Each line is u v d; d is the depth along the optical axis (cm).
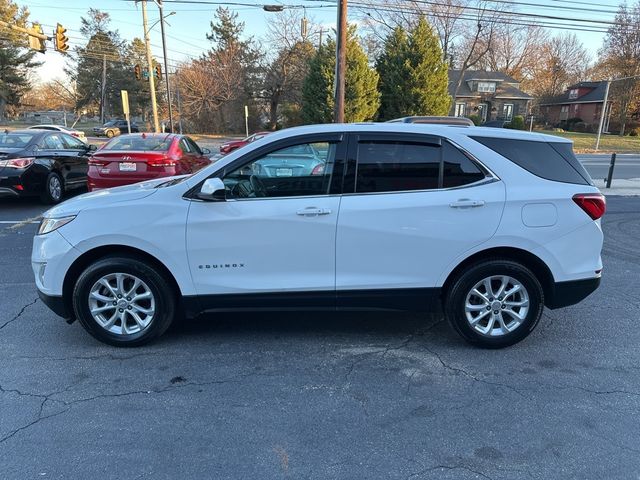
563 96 6431
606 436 292
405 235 379
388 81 3322
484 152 386
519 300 399
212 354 395
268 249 381
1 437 287
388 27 4116
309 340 422
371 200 379
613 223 938
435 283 390
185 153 973
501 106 5519
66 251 380
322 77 3253
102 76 6512
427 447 281
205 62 4975
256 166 385
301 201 379
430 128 387
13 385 345
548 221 385
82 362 379
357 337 429
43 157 1011
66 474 257
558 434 294
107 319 400
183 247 380
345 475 258
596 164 2430
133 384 348
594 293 550
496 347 404
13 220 895
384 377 361
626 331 447
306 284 386
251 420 307
